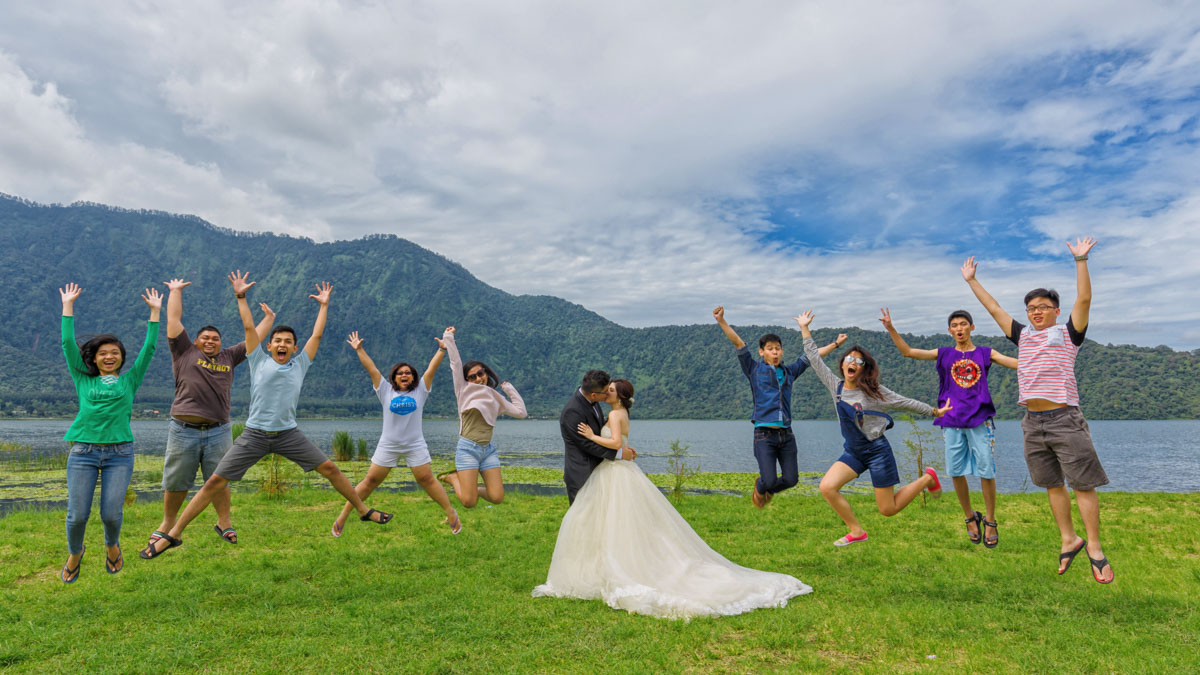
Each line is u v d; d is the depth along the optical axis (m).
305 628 4.72
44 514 10.11
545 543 8.33
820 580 6.34
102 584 6.05
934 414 6.62
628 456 6.16
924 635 4.59
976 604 5.38
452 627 4.76
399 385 7.48
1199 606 5.16
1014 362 6.13
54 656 4.23
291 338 6.47
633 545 5.66
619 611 5.20
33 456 32.09
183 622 4.88
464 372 7.64
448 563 7.13
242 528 9.20
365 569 6.80
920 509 11.25
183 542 8.23
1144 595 5.48
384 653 4.25
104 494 5.50
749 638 4.52
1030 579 6.18
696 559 5.93
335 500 12.62
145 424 99.62
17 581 6.31
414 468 7.46
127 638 4.56
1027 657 4.08
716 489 18.78
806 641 4.50
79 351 5.50
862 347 6.52
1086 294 5.45
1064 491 5.69
